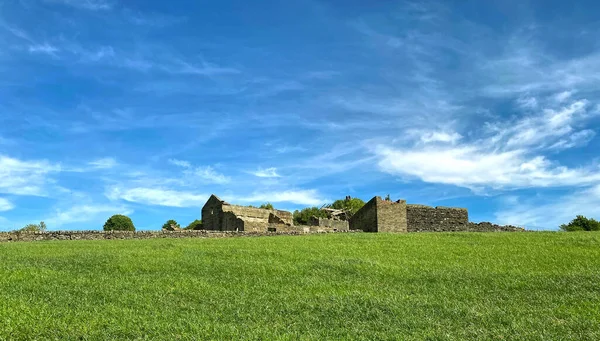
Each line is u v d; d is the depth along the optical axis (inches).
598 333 636.7
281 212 2768.2
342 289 863.7
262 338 617.3
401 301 788.6
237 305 756.6
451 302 787.4
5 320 652.7
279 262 1079.6
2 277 887.7
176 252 1203.2
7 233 1601.9
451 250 1279.5
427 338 624.7
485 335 633.6
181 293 816.3
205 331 635.5
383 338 621.0
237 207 2561.5
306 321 689.6
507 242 1432.1
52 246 1339.8
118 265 1020.5
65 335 614.9
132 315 693.9
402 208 2213.3
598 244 1354.6
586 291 850.8
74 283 864.3
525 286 887.1
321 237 1601.9
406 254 1213.1
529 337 625.3
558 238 1491.1
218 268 1011.3
